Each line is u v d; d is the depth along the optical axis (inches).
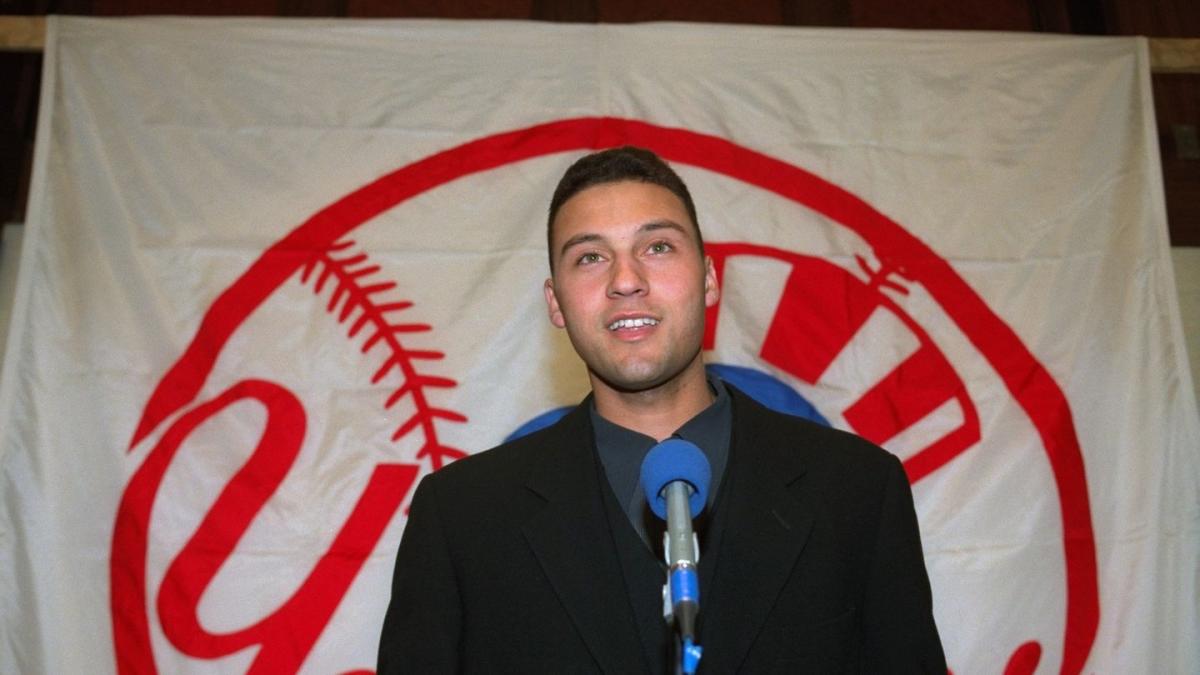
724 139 83.0
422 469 74.0
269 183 80.1
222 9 100.1
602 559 43.4
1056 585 72.6
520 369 76.7
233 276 77.3
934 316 78.7
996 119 84.7
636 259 45.3
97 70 81.6
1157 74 98.3
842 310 78.7
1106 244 80.8
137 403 73.7
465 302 78.0
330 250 78.5
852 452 46.5
